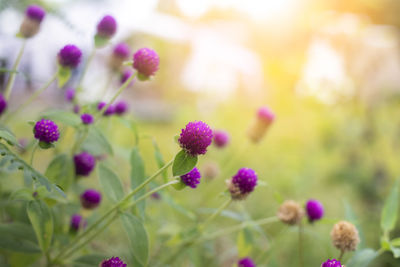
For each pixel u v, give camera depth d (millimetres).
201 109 1277
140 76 529
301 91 1290
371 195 964
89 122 522
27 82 565
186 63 1646
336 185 1033
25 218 531
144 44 1561
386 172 1020
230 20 2145
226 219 785
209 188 722
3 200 545
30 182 475
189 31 1760
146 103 1665
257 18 1686
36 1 642
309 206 569
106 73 660
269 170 1015
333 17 1576
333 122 1192
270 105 1308
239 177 527
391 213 536
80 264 509
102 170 507
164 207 686
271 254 584
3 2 593
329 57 1382
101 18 593
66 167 516
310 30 1498
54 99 777
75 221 544
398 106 1228
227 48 1673
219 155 913
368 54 1368
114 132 755
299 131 1229
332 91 1256
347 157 1128
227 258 694
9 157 431
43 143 467
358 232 538
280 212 571
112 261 460
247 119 1234
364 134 1168
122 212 491
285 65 1351
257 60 1602
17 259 500
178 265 628
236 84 1542
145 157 893
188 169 470
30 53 720
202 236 588
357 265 514
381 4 1631
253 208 844
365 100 1277
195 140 465
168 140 1160
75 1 782
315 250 726
